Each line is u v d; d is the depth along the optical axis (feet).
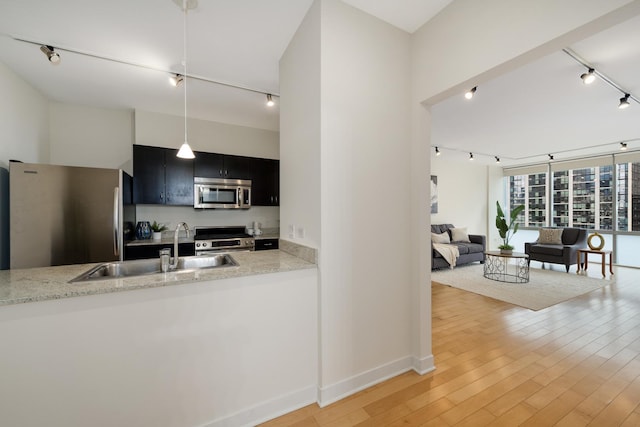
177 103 11.12
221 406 4.78
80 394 3.92
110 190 8.93
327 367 5.56
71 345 3.86
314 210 5.70
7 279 4.55
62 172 8.32
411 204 6.72
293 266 5.39
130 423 4.19
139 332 4.23
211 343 4.71
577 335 8.33
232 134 13.73
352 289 5.87
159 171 11.33
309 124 5.92
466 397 5.60
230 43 7.15
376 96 6.18
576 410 5.18
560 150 18.56
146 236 11.45
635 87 9.24
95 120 11.46
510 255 14.49
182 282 4.43
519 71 8.22
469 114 11.85
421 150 6.61
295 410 5.32
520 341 7.98
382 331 6.27
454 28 5.76
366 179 6.04
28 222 7.95
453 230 20.62
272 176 13.92
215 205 12.33
